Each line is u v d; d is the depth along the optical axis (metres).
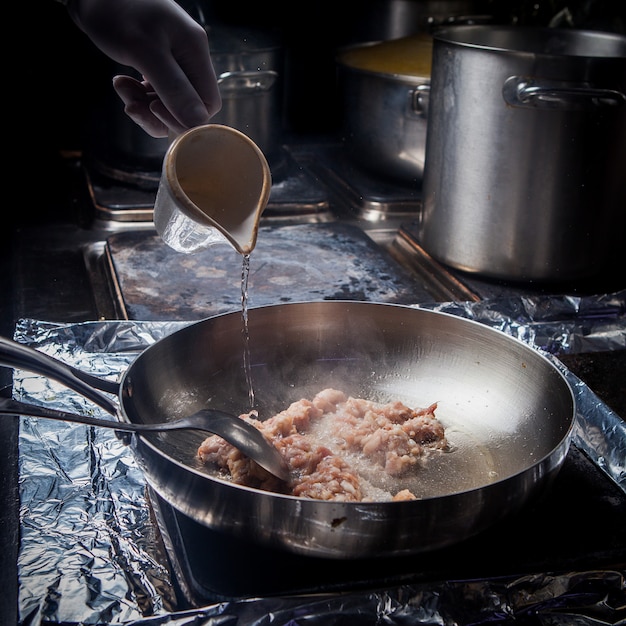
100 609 0.78
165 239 0.93
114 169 1.60
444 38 1.31
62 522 0.85
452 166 1.28
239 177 0.91
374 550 0.77
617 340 1.17
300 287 1.27
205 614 0.75
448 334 1.03
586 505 0.87
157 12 0.93
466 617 0.77
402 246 1.45
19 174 1.72
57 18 1.73
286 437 0.92
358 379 1.04
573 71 1.17
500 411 0.98
